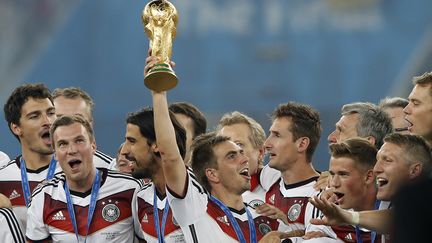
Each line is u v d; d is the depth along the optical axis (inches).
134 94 2527.1
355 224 449.7
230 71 2511.1
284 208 633.6
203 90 2509.8
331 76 2469.2
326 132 2357.3
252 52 2506.2
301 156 634.2
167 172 542.3
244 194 698.2
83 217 641.6
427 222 204.8
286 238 584.7
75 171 633.6
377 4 2487.7
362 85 2448.3
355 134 636.1
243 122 693.9
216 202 573.0
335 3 2504.9
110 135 2393.0
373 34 2477.9
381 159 493.4
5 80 2603.3
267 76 2498.8
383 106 753.0
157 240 607.2
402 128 738.2
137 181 652.1
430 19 2459.4
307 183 634.2
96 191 645.9
